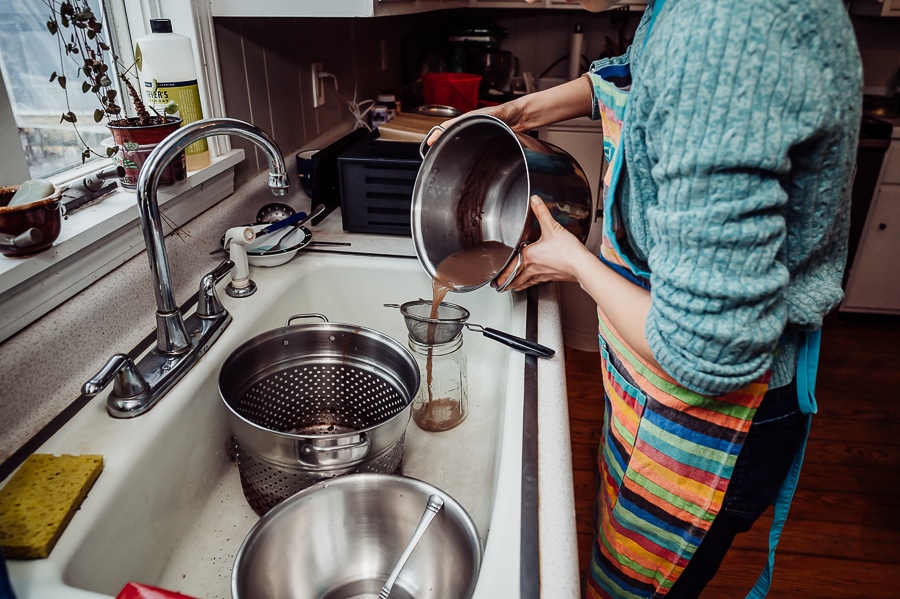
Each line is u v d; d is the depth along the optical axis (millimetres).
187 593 764
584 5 816
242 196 1308
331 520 759
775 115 493
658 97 541
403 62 2582
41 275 797
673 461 802
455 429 1066
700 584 933
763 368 582
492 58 2883
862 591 1580
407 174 1326
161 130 960
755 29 490
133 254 988
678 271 544
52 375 807
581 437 2117
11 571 580
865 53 3049
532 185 837
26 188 778
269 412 979
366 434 762
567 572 592
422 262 1030
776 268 543
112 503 679
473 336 1261
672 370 594
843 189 604
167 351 870
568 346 2680
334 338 983
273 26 1421
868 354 2670
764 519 1792
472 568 649
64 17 864
